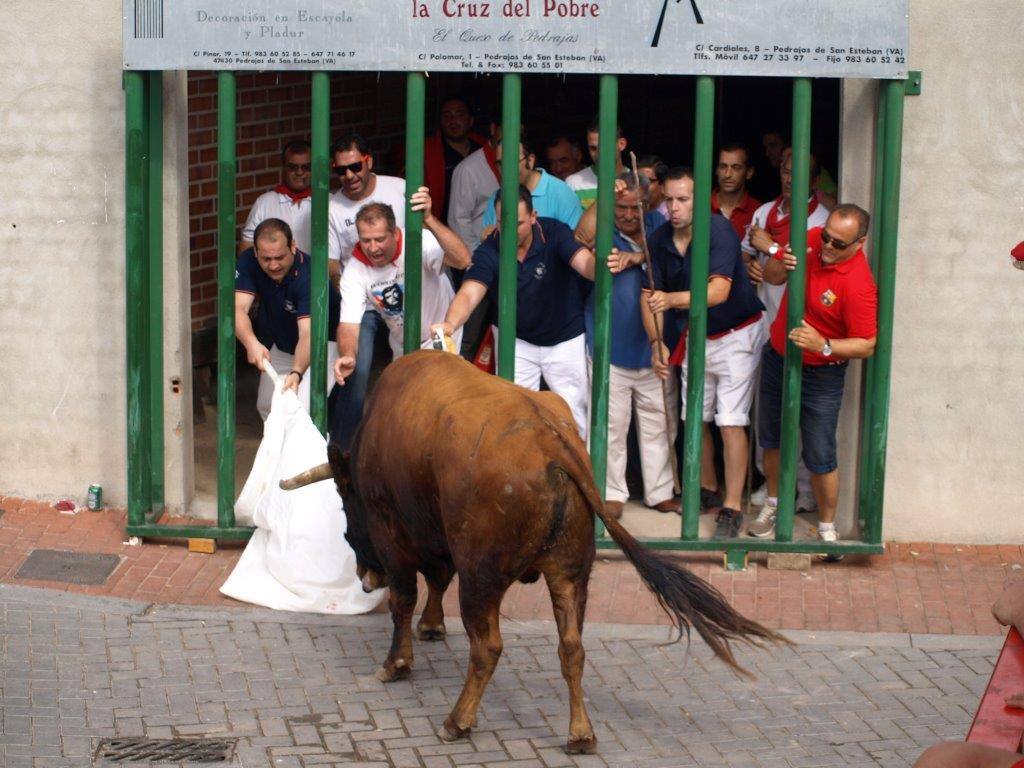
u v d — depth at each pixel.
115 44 8.76
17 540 8.80
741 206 9.81
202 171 11.10
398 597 7.10
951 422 8.91
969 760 4.97
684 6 8.03
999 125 8.55
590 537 6.30
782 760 6.55
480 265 8.49
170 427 9.05
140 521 8.76
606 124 8.19
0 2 8.79
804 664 7.54
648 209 9.24
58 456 9.29
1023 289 8.73
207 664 7.37
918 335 8.80
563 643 6.38
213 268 11.34
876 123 8.52
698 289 8.30
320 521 8.09
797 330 8.26
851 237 8.17
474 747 6.62
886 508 9.03
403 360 6.97
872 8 8.02
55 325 9.12
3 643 7.48
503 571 6.23
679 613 6.08
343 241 9.36
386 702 7.03
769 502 9.02
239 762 6.43
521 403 6.27
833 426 8.60
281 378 8.74
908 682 7.36
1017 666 5.49
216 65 8.20
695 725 6.88
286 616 7.96
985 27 8.45
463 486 6.17
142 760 6.41
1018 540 9.08
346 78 12.79
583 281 9.04
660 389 9.18
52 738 6.57
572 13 8.06
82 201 8.95
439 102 13.45
